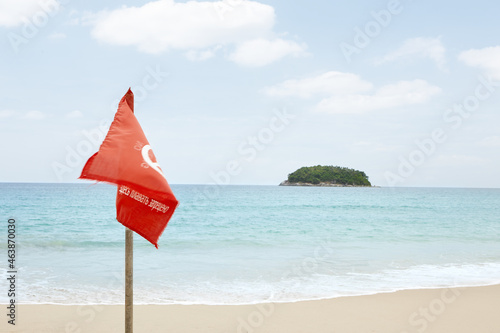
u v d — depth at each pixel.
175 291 8.59
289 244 17.05
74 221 26.59
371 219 31.31
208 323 6.42
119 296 8.07
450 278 10.13
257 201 56.94
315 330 6.16
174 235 20.55
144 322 6.43
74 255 13.60
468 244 17.11
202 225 25.98
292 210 40.53
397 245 16.70
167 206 3.17
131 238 3.40
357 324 6.46
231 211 38.81
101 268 11.19
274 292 8.55
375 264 12.11
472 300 7.90
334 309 7.26
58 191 83.69
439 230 23.14
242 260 12.78
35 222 25.97
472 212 39.22
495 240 18.50
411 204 53.12
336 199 65.00
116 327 6.16
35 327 6.10
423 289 8.83
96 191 82.88
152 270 10.99
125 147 3.16
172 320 6.55
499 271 11.07
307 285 9.26
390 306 7.47
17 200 49.62
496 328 6.32
